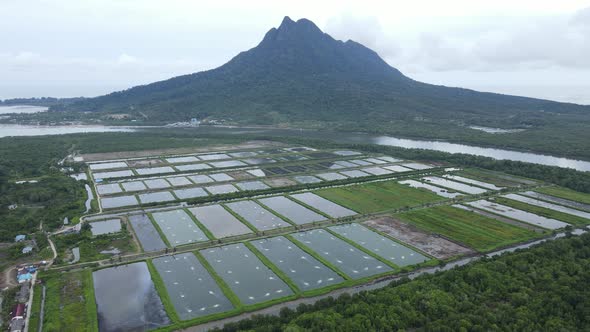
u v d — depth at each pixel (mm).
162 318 107375
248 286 123500
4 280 124438
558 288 114000
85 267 133000
